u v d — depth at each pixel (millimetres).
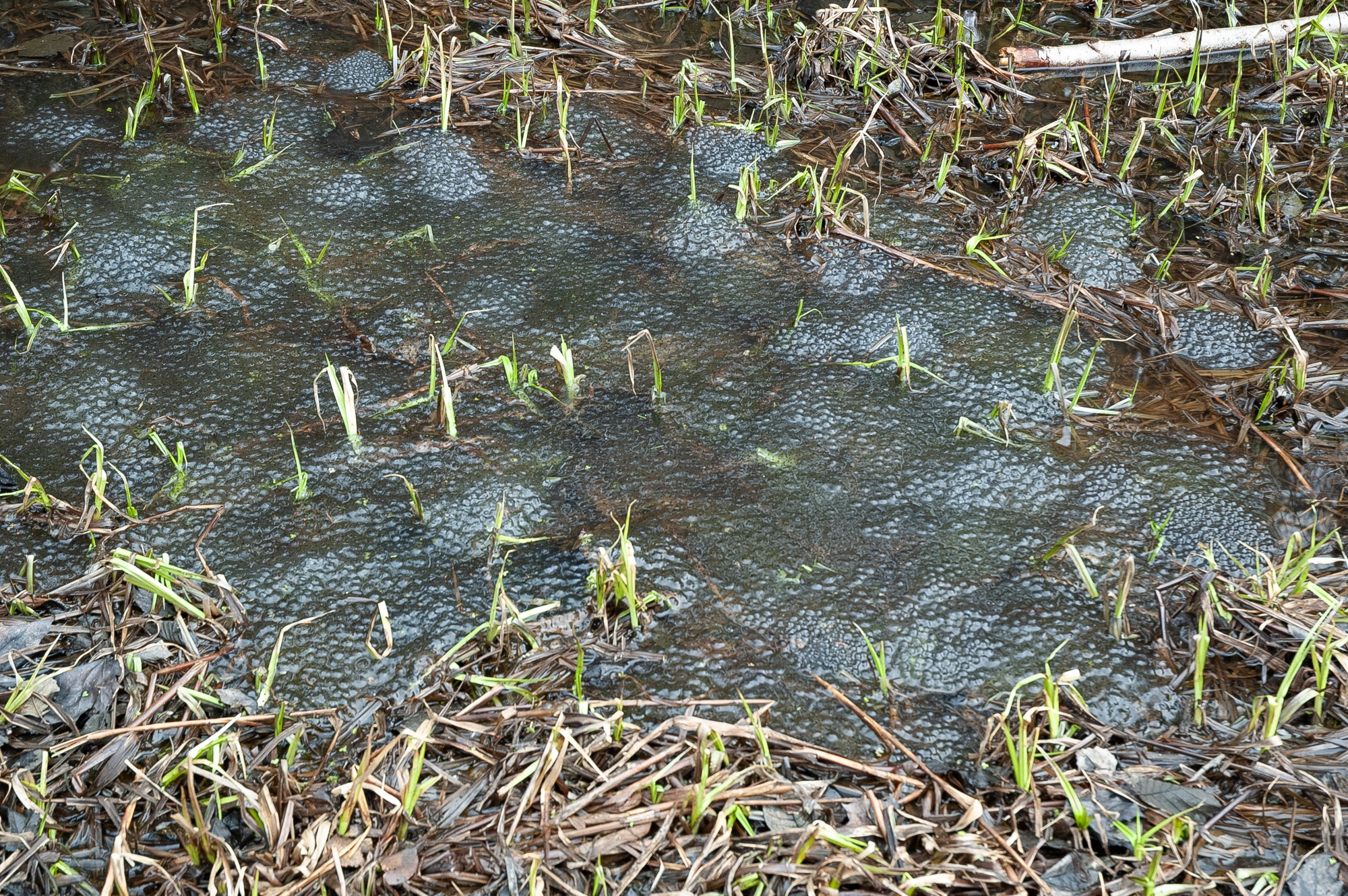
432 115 5016
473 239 4758
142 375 4516
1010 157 4918
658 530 4355
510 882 4066
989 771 4168
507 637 4242
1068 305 4660
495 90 5082
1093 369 4574
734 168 4914
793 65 5121
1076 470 4445
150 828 4117
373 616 4277
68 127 4914
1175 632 4289
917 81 5109
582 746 4168
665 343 4598
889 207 4840
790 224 4781
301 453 4430
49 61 5066
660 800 4129
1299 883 4082
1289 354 4598
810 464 4441
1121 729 4207
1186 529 4387
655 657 4250
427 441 4449
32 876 4082
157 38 5137
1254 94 5113
